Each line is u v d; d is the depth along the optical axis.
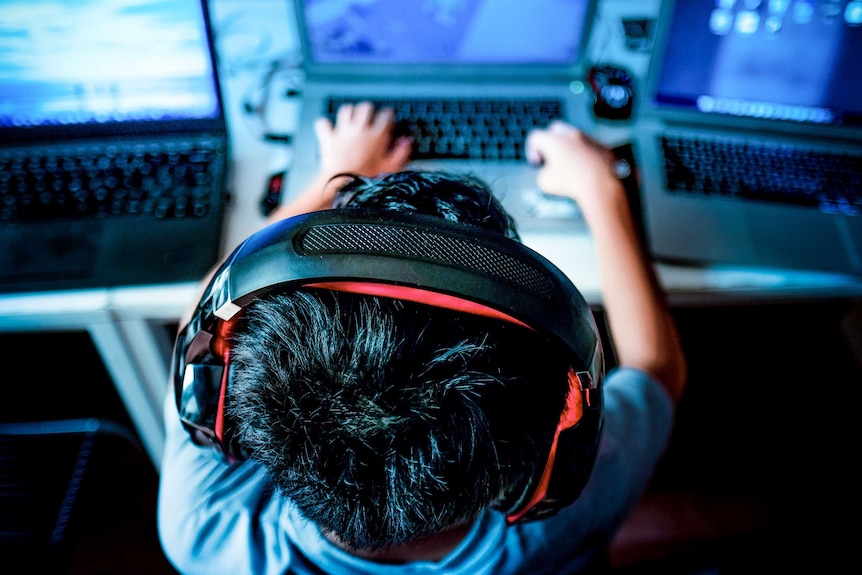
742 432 1.23
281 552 0.45
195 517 0.48
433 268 0.26
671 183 0.79
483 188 0.38
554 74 0.88
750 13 0.76
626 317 0.61
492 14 0.81
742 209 0.77
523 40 0.84
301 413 0.26
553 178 0.74
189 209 0.71
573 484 0.37
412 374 0.26
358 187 0.39
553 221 0.73
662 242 0.74
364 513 0.29
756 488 1.17
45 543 0.71
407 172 0.37
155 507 1.12
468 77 0.88
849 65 0.78
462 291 0.26
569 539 0.48
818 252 0.74
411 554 0.42
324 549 0.41
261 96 0.90
